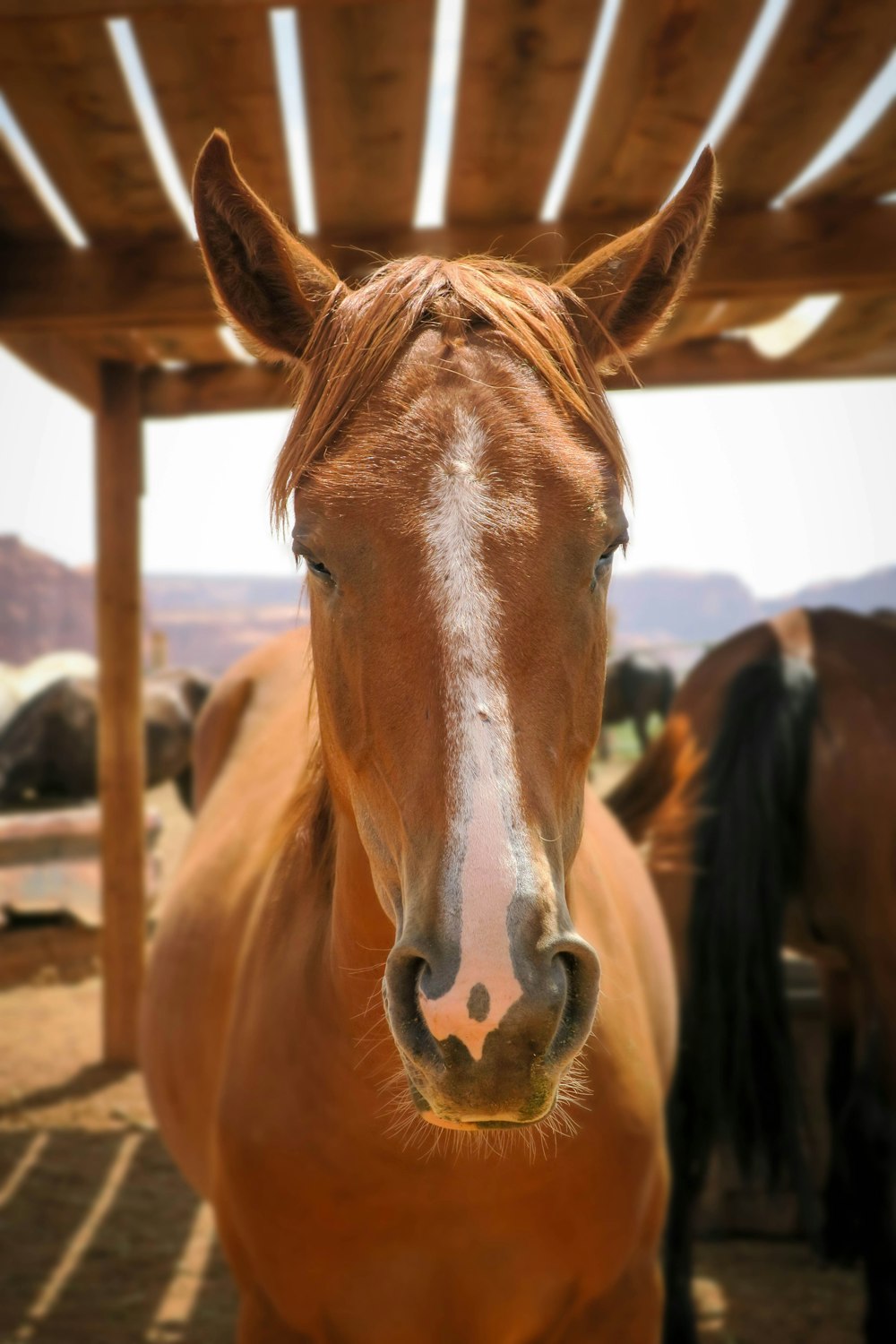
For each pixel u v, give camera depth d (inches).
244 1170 58.3
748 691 110.6
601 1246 58.4
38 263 130.2
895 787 103.4
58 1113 169.5
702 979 106.7
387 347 48.1
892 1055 103.8
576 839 48.1
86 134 109.1
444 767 41.0
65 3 82.4
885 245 125.8
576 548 45.1
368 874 52.2
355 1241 56.4
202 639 3019.2
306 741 86.0
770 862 107.3
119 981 187.8
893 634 115.6
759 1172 120.0
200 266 129.6
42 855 249.6
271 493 52.6
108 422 180.4
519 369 48.2
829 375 185.0
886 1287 103.6
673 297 59.7
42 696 303.9
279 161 119.2
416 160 118.0
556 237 134.6
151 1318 116.1
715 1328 112.4
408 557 43.8
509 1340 59.0
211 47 97.3
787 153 115.1
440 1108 39.7
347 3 82.8
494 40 97.8
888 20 94.3
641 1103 60.4
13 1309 117.4
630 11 93.6
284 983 59.7
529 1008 37.7
